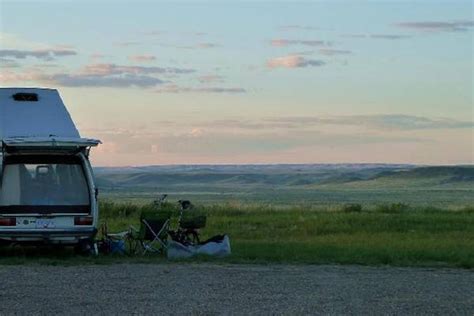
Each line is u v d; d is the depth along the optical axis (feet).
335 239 68.23
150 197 302.45
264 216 103.30
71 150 52.06
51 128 55.98
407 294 37.96
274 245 60.95
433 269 48.03
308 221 91.40
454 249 57.77
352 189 611.88
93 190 52.01
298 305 34.55
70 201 51.72
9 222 50.52
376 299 36.37
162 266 48.55
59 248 57.41
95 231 51.93
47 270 46.19
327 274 45.11
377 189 608.19
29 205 50.90
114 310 33.04
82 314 32.12
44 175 51.67
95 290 38.40
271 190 567.59
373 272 46.24
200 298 36.22
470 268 48.57
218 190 567.18
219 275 44.34
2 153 50.98
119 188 615.16
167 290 38.55
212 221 91.50
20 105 56.39
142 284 40.52
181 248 53.21
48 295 36.81
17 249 57.21
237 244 61.93
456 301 36.06
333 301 35.70
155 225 55.52
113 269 46.88
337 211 119.96
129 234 56.75
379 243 63.52
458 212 115.03
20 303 34.58
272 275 44.50
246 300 35.76
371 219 93.71
